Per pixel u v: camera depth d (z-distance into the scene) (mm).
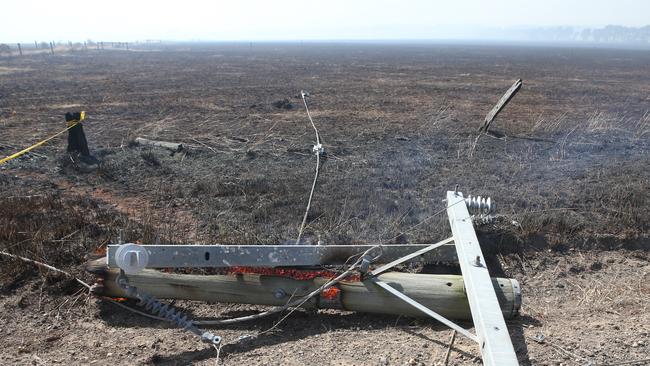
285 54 64500
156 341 3561
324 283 3811
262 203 6250
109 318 3881
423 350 3436
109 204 6250
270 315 3939
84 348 3467
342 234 5324
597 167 8352
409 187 7125
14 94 18047
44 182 7039
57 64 36594
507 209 6176
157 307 3564
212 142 9922
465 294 3695
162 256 3721
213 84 22391
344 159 8711
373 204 6203
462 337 3586
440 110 14586
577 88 22016
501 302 3670
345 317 3939
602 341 3529
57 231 5082
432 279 3809
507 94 10633
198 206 6215
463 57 55938
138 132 10914
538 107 15719
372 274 3834
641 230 5520
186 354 3418
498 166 8273
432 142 10164
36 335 3623
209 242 5121
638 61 51594
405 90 20172
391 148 9570
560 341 3525
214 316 3965
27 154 8789
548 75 29797
